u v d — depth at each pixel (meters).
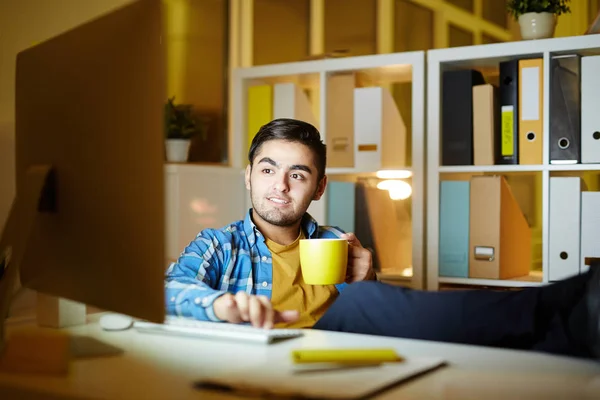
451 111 2.64
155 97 0.81
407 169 2.68
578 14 4.29
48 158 1.03
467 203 2.59
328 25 3.46
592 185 3.99
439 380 0.75
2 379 0.77
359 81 2.98
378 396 0.68
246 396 0.69
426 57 2.69
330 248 1.33
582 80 2.45
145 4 0.84
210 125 3.09
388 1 3.62
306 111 2.99
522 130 2.54
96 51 0.93
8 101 1.84
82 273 0.95
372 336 1.01
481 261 2.57
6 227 1.05
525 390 0.71
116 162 0.88
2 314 0.97
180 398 0.68
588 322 0.90
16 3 1.86
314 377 0.74
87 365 0.84
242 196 2.98
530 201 4.37
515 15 2.63
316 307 1.57
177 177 2.59
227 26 3.15
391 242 2.90
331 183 2.83
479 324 0.97
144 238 0.83
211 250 1.55
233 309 1.07
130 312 0.85
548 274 2.48
